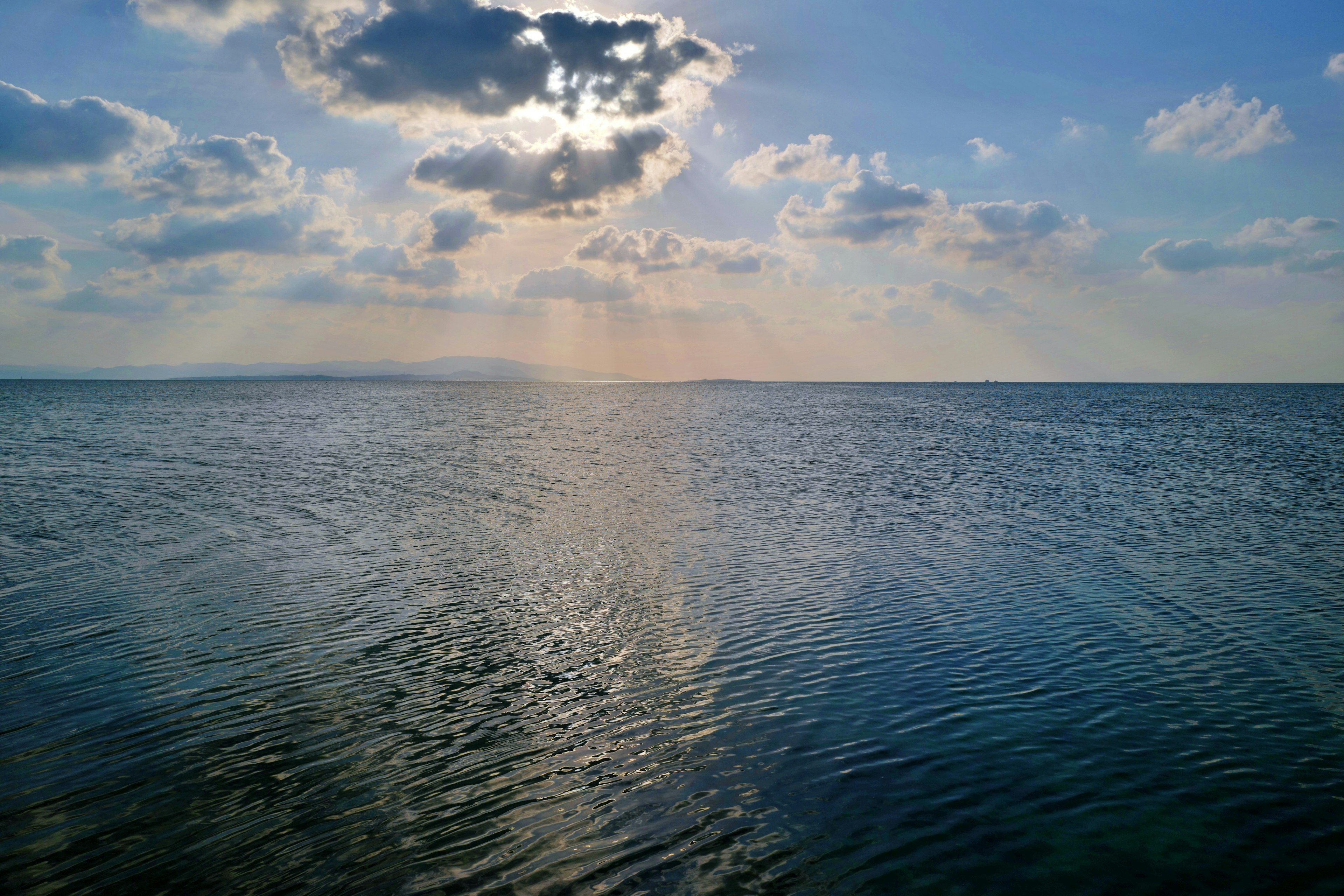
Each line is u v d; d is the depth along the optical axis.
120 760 12.82
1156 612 20.67
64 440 71.12
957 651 17.88
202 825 10.99
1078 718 14.34
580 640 18.67
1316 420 114.50
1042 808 11.33
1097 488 44.75
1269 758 12.80
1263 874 9.88
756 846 10.44
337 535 30.77
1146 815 11.14
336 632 19.09
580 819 11.12
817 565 25.98
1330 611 20.81
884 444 75.69
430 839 10.66
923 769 12.46
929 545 29.12
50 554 26.89
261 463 55.34
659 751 13.13
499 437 82.69
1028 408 158.00
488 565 26.11
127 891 9.59
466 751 13.19
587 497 40.97
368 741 13.51
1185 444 74.25
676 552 28.03
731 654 17.73
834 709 14.73
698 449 69.62
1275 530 32.03
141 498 39.00
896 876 9.80
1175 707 14.83
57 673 16.38
